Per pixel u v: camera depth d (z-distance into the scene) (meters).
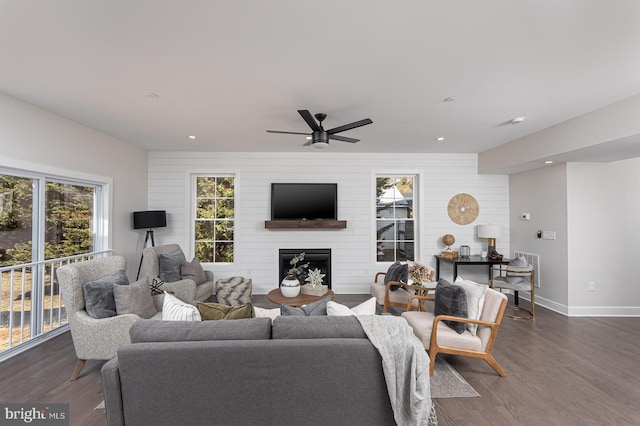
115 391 1.51
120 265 3.02
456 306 2.64
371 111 3.11
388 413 1.62
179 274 4.00
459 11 1.59
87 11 1.57
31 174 3.04
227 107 3.00
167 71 2.27
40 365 2.66
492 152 4.82
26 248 3.04
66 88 2.56
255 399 1.58
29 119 2.92
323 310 2.04
